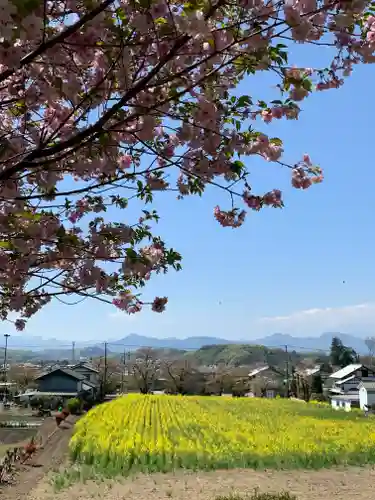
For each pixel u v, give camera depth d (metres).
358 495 13.52
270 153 3.95
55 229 4.01
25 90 3.71
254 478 15.38
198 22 3.09
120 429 24.12
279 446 19.44
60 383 67.75
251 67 3.58
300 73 3.67
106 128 3.61
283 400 54.03
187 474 15.79
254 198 4.04
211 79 3.60
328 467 17.14
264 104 3.89
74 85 3.55
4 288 4.55
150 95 3.59
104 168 4.04
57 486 14.34
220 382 83.06
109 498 13.12
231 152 3.83
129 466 16.16
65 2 3.17
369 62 3.68
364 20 3.57
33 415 53.72
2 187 3.57
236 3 3.18
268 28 3.23
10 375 89.88
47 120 4.05
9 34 2.61
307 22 3.16
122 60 3.36
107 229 4.34
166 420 29.62
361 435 24.05
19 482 15.52
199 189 4.26
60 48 3.30
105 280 4.34
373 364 107.00
